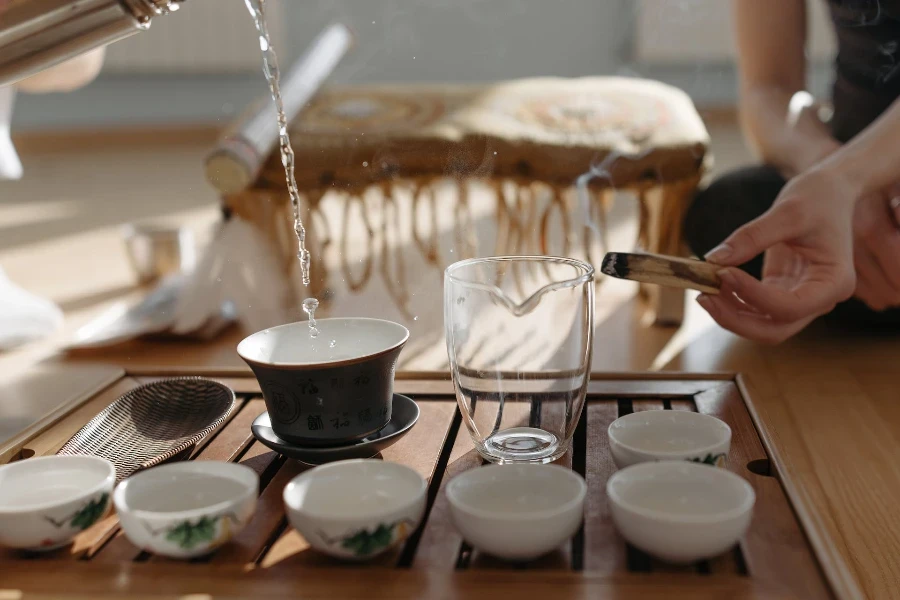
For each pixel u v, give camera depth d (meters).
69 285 2.01
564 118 1.63
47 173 3.33
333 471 0.64
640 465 0.63
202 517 0.59
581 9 3.62
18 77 0.68
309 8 3.76
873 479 1.04
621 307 1.76
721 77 3.69
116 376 0.95
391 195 1.58
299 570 0.59
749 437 0.78
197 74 3.89
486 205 2.14
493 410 0.71
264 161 1.53
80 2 0.64
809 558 0.59
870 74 1.45
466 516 0.57
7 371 1.51
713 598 0.55
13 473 0.68
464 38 3.61
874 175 1.04
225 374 0.95
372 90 1.83
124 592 0.57
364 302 1.69
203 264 1.65
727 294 1.02
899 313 1.51
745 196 1.52
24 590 0.58
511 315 0.69
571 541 0.63
